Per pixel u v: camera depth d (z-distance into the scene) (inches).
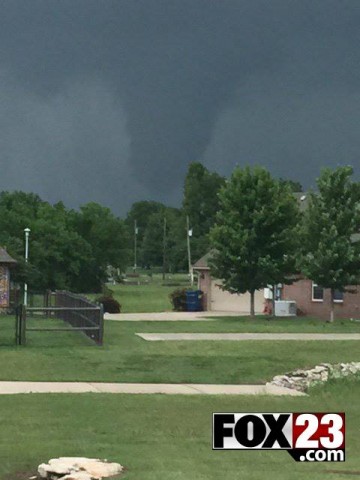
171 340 1242.6
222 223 1910.7
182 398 716.7
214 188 5270.7
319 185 1817.2
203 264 2271.2
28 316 1765.5
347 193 1802.4
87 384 812.0
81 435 541.6
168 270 6574.8
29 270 2165.4
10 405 661.3
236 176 1860.2
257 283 1860.2
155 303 2812.5
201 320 1782.7
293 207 1839.3
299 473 435.2
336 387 796.0
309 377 873.5
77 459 440.5
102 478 414.6
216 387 816.3
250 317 1872.5
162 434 547.2
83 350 1057.5
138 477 416.5
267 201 1841.8
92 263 3553.2
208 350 1093.1
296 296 2057.1
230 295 2258.9
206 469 440.8
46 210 3346.5
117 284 4571.9
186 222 5270.7
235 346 1154.7
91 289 3560.5
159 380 850.8
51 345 1111.6
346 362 989.8
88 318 1239.5
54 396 713.0
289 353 1070.4
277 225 1831.9
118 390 775.7
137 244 7755.9
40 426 573.3
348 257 1770.4
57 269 2952.8
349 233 1797.5
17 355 987.3
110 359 975.0
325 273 1779.0
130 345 1144.2
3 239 2768.2
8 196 3954.2
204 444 514.9
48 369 892.0
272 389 807.1
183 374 890.7
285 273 1873.8
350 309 1956.2
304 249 1830.7
